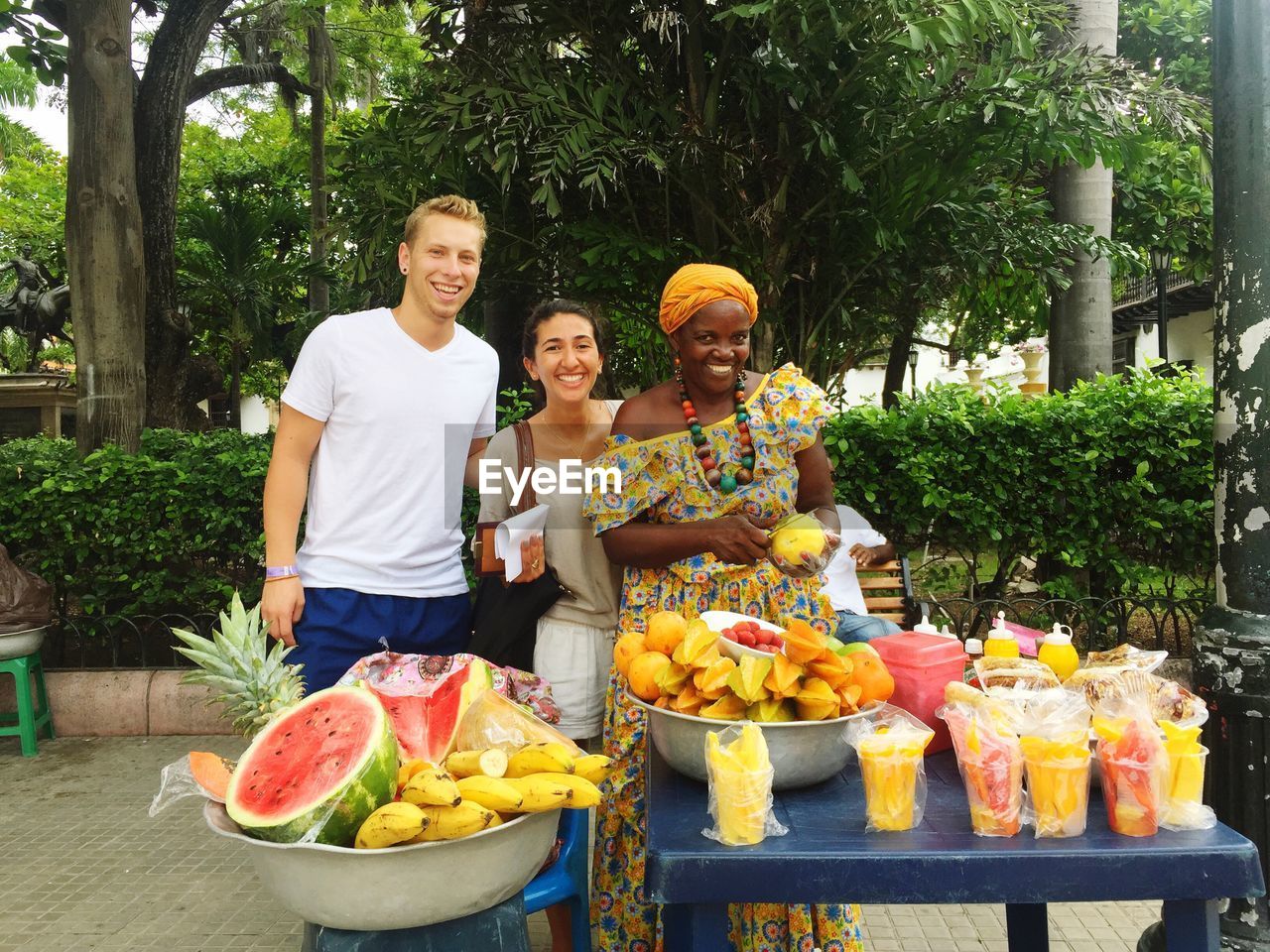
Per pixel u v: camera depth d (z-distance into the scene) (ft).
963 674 6.52
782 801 5.41
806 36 15.66
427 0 20.49
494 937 4.99
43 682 15.90
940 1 15.10
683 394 7.24
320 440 8.11
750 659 5.31
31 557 16.75
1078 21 20.57
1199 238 26.76
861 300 20.97
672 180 18.29
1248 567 8.09
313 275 39.83
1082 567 16.14
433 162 17.72
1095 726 5.04
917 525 15.57
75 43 20.31
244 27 48.67
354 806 4.56
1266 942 7.73
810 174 18.20
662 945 7.31
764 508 7.18
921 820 5.07
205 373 41.14
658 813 5.22
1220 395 8.29
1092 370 21.31
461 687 6.10
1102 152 17.69
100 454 16.72
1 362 87.81
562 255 19.71
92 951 9.43
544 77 17.15
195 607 17.15
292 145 67.67
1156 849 4.59
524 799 4.83
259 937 9.70
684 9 17.49
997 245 19.39
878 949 9.46
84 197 20.21
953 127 17.48
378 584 7.95
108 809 13.14
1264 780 7.89
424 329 8.04
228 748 15.57
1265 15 7.81
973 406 16.01
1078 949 9.29
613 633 8.38
